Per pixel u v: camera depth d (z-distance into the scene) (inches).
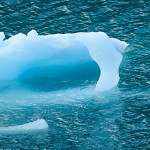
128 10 5492.1
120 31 5231.3
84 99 4498.0
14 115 4365.2
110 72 4650.6
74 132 4158.5
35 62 4840.1
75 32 5255.9
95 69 4859.7
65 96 4552.2
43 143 4069.9
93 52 4722.0
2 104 4498.0
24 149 4023.1
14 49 4842.5
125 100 4439.0
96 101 4463.6
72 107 4416.8
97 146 4023.1
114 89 4569.4
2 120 4308.6
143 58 4874.5
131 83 4606.3
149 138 4069.9
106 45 4739.2
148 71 4719.5
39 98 4549.7
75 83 4694.9
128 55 4923.7
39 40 4857.3
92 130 4165.8
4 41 4980.3
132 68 4768.7
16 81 4763.8
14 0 5738.2
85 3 5634.8
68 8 5570.9
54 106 4446.4
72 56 4879.4
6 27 5393.7
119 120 4244.6
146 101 4407.0
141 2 5600.4
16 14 5546.3
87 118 4286.4
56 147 4030.5
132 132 4126.5
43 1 5708.7
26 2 5708.7
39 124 4215.1
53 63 4859.7
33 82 4736.7
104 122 4232.3
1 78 4778.5
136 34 5177.2
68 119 4286.4
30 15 5516.7
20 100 4537.4
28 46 4840.1
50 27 5344.5
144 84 4584.2
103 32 4904.0
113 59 4704.7
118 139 4072.3
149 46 5012.3
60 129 4190.5
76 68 4852.4
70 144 4052.7
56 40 4904.0
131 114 4288.9
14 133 4158.5
